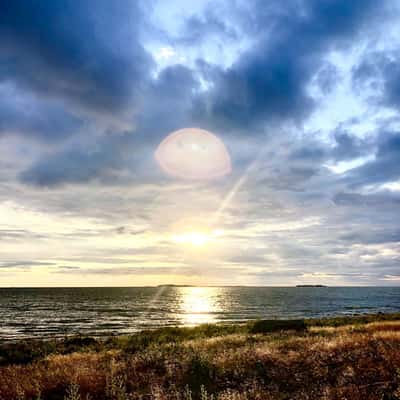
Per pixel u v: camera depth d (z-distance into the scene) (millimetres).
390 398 6699
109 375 9133
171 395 7500
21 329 52344
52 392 8438
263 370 9297
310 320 35656
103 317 73750
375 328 20578
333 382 8109
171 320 66125
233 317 71562
